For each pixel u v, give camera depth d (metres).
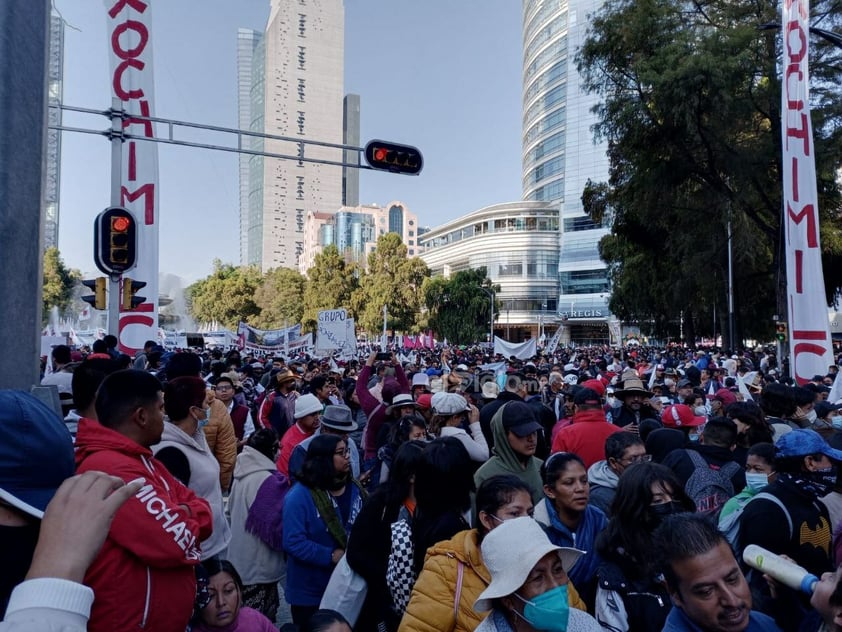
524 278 98.00
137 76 12.20
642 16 24.66
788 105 13.00
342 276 63.59
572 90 98.50
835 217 30.42
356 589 3.31
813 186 12.70
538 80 107.62
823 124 25.03
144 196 12.42
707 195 27.45
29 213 2.92
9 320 2.77
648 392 7.29
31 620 1.18
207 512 2.52
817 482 3.19
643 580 2.81
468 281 65.50
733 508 3.62
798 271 12.71
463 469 3.20
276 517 4.25
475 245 103.81
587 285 94.25
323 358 20.80
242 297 82.56
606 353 39.09
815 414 6.99
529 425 4.18
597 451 4.96
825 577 1.89
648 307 39.31
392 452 5.28
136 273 12.30
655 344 62.47
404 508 3.35
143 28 12.26
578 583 3.22
